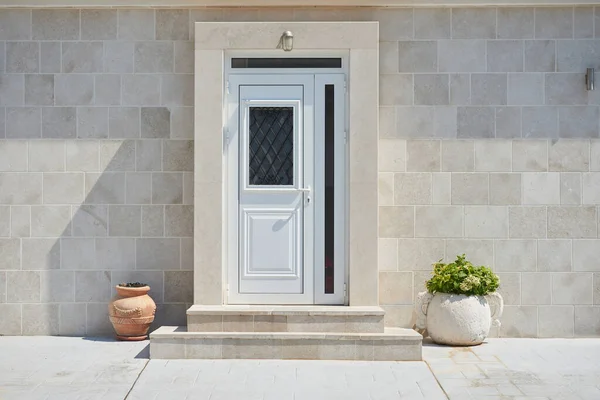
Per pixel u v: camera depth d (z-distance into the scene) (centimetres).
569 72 877
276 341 782
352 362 771
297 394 667
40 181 882
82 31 882
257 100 859
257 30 846
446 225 877
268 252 858
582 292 876
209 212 843
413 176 879
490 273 846
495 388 683
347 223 856
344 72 860
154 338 780
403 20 879
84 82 882
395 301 877
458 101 879
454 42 879
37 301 881
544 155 877
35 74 880
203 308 817
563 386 689
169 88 881
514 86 878
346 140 858
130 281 884
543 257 877
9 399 648
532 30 878
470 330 825
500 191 877
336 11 878
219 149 845
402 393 670
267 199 859
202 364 761
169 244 880
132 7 880
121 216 880
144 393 668
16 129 880
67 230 881
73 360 772
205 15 880
